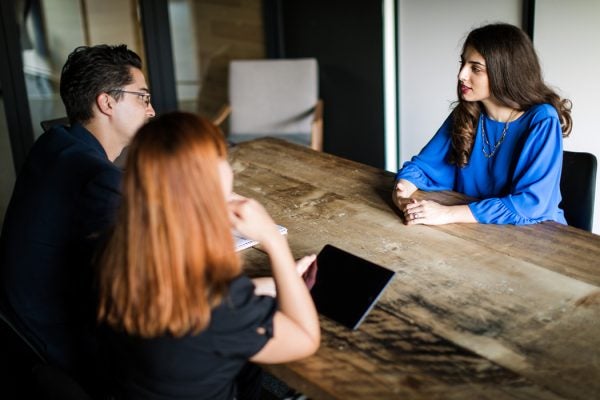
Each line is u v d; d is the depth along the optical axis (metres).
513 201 1.84
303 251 1.73
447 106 3.55
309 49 4.18
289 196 2.12
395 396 1.15
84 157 1.50
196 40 4.09
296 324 1.18
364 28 3.79
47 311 1.51
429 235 1.79
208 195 0.98
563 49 2.99
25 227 1.49
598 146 3.01
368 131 4.02
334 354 1.28
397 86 3.77
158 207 0.97
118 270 1.02
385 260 1.66
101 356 1.33
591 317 1.36
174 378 1.09
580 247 1.68
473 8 3.26
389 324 1.37
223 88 4.30
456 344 1.29
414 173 2.15
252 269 1.64
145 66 4.00
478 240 1.75
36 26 3.58
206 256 1.00
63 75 1.65
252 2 4.18
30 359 1.47
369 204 2.03
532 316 1.37
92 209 1.45
